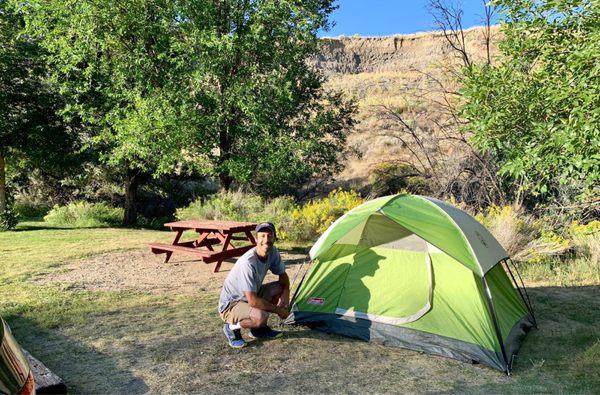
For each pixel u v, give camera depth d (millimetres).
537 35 7066
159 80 17438
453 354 4922
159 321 5957
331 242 5613
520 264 9359
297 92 19047
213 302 6879
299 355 4938
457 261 5188
